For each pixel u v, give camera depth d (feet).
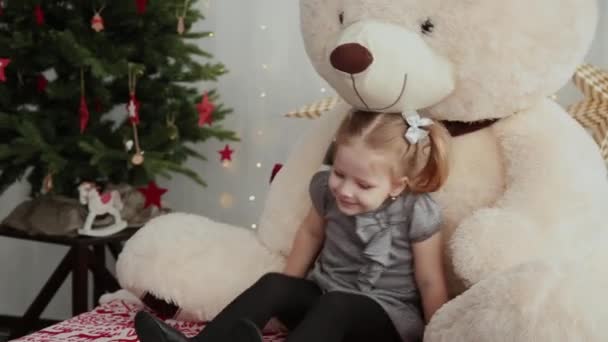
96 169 7.13
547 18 4.56
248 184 8.46
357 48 4.40
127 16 6.97
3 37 6.74
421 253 4.74
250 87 8.23
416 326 4.77
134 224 7.54
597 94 5.72
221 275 5.32
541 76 4.70
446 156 4.70
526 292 3.84
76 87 6.88
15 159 6.88
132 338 4.92
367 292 4.77
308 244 5.29
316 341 4.29
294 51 7.99
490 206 4.94
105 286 7.69
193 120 7.48
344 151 4.59
